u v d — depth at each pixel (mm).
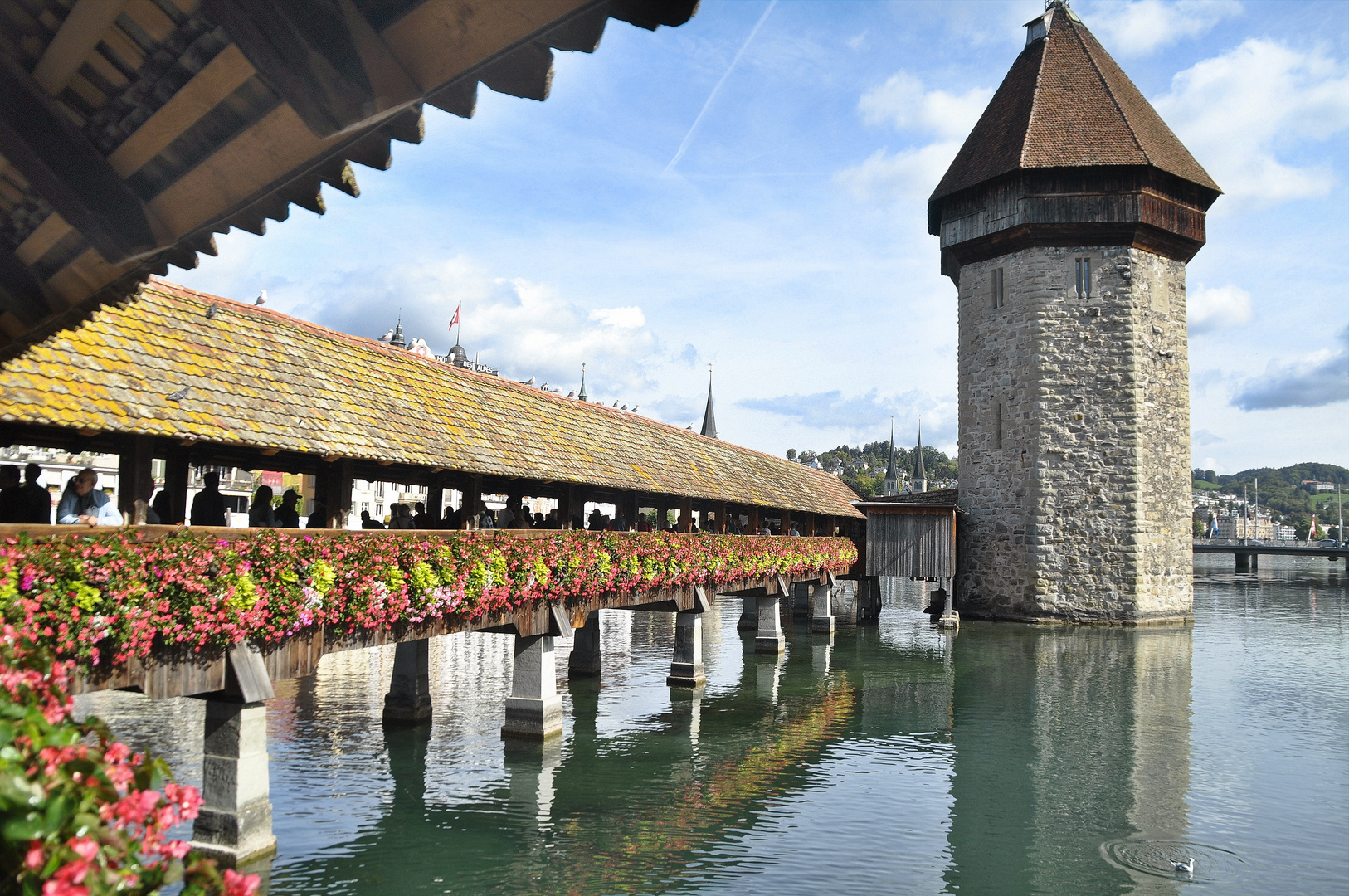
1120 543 35094
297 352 14617
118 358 10891
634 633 36656
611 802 14234
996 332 37438
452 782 15016
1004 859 11867
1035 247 36156
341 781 14938
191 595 9273
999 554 37250
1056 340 35812
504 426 18750
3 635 3430
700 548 23078
